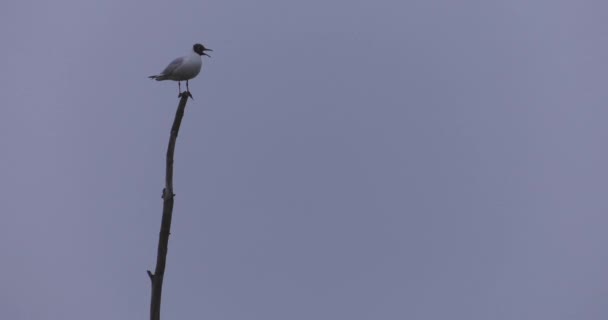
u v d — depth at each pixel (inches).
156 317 563.5
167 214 562.6
